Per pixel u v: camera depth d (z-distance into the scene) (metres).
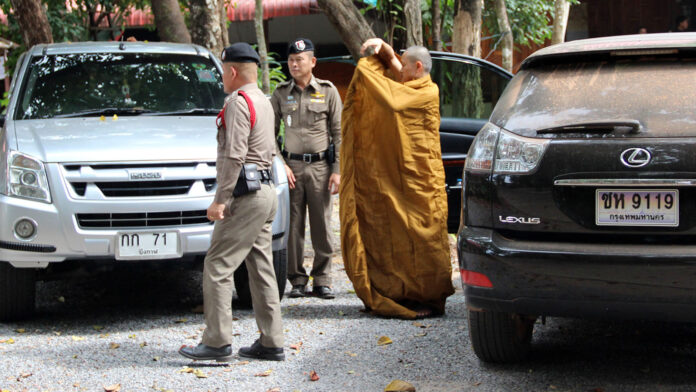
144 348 4.55
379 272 5.28
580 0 18.06
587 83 3.66
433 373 4.02
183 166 4.99
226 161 4.00
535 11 15.05
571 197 3.50
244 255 4.17
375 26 12.98
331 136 5.80
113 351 4.48
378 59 5.36
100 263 5.09
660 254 3.32
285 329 4.92
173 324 5.11
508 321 3.90
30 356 4.38
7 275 4.99
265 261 4.27
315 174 5.75
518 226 3.60
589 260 3.40
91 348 4.54
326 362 4.25
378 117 5.10
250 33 15.60
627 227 3.42
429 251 5.12
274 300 4.28
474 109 7.42
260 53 9.20
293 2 14.36
